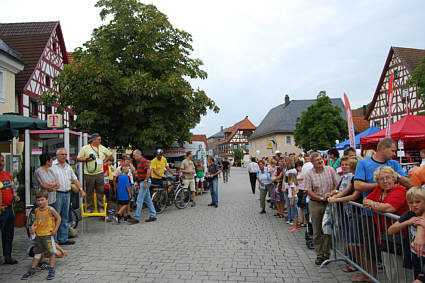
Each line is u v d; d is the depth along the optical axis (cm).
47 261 517
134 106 1154
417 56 3334
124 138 1216
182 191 1105
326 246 498
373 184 408
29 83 1595
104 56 1225
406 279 341
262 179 986
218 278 444
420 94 2155
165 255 552
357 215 434
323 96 3516
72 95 1228
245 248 597
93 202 767
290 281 434
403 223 326
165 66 1298
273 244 626
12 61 1318
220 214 977
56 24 1939
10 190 520
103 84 1146
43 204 463
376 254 393
